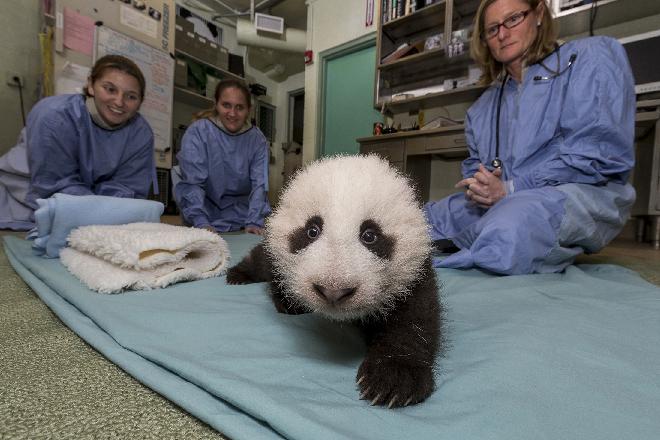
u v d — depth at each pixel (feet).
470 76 6.77
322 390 1.06
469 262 2.62
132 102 4.03
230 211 5.89
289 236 1.13
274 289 1.56
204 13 10.96
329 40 9.09
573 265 2.90
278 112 13.15
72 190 4.01
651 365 1.22
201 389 1.06
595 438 0.86
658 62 4.66
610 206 2.84
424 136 6.13
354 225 1.01
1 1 7.02
